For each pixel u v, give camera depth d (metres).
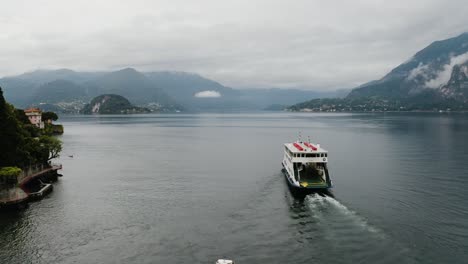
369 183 95.38
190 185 97.31
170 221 68.19
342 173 109.06
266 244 57.16
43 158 105.69
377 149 162.25
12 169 78.31
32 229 64.69
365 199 80.38
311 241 57.75
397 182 96.00
